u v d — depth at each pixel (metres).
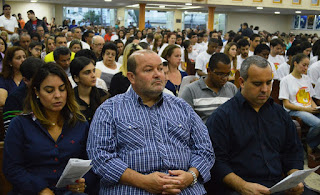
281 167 2.72
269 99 2.77
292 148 2.77
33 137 2.27
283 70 6.09
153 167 2.29
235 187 2.49
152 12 27.89
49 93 2.27
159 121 2.43
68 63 4.50
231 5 20.67
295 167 2.69
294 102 4.88
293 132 2.77
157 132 2.37
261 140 2.66
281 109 2.80
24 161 2.28
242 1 20.61
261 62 2.59
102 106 2.45
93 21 26.19
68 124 2.40
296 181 2.26
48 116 2.36
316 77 5.58
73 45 6.17
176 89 4.55
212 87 3.53
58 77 2.29
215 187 2.71
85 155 2.49
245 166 2.61
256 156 2.62
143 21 20.62
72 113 2.42
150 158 2.29
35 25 13.45
